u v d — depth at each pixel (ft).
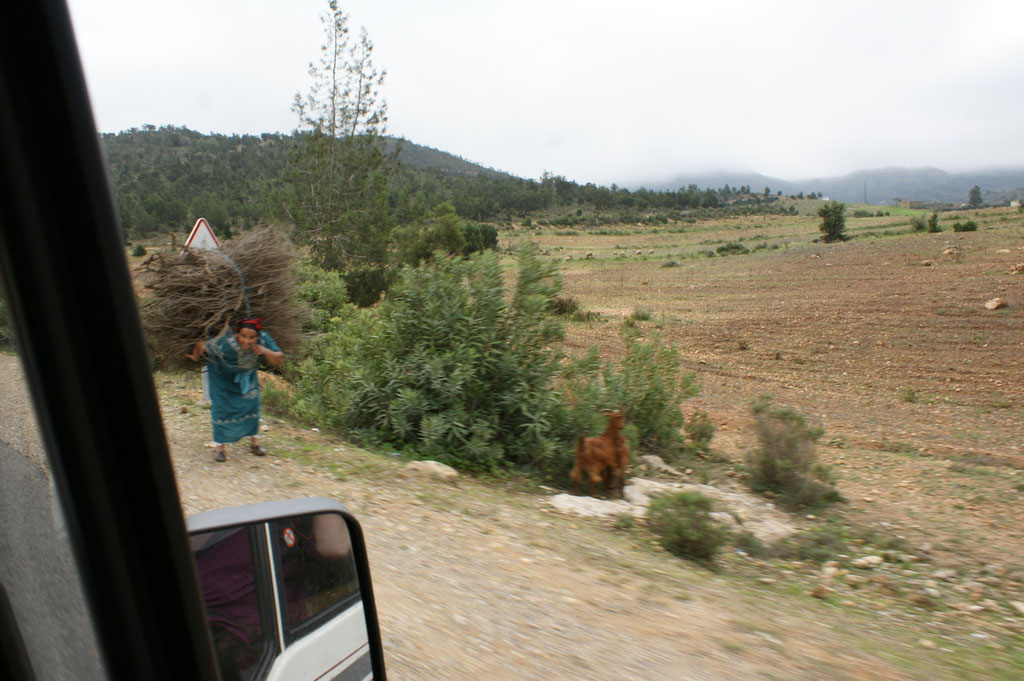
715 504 25.66
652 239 384.27
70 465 3.19
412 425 28.60
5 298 3.00
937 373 63.52
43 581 3.19
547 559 16.93
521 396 28.78
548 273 30.58
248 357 22.41
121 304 3.30
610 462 25.95
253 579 4.93
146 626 3.45
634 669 11.48
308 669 5.21
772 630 13.43
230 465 22.47
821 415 50.08
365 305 90.27
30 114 3.02
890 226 264.93
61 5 3.08
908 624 15.31
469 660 11.43
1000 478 32.73
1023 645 14.20
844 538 23.22
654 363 36.91
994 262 114.93
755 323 92.17
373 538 17.12
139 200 241.55
